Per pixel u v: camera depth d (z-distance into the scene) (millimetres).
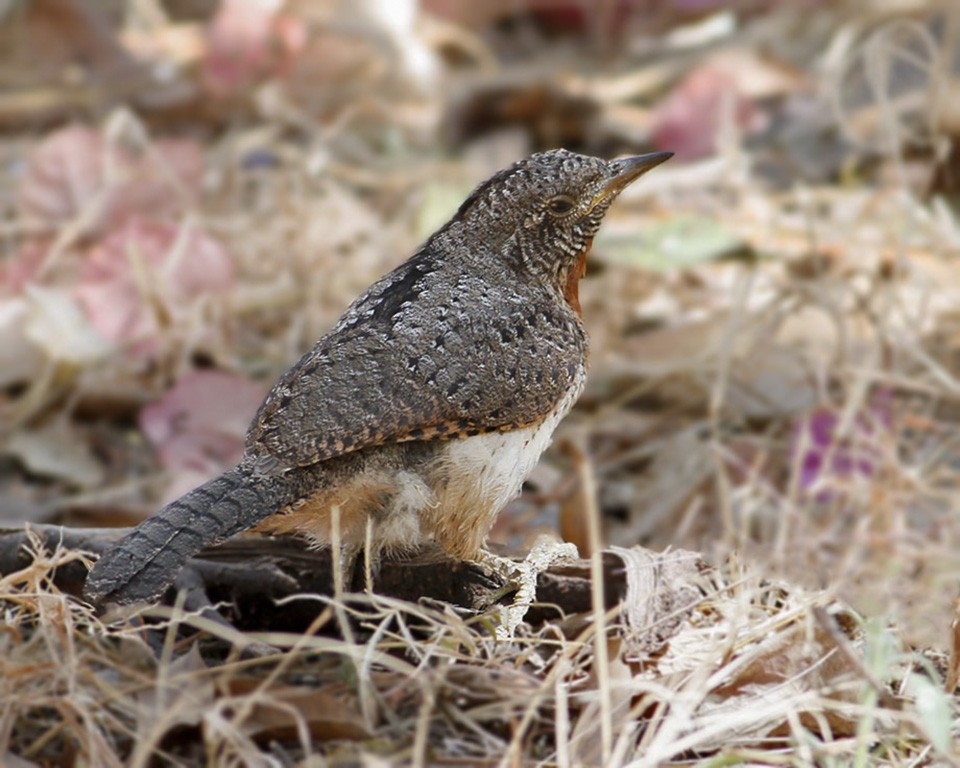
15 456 11609
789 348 12172
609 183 8383
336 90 17500
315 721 6590
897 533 9719
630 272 13797
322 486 7375
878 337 11406
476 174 15797
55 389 12234
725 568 8602
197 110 17219
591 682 7012
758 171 15758
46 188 14156
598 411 12203
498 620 7703
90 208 13367
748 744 6926
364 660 6719
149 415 11695
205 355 12836
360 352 7543
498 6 19234
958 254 13383
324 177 15570
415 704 6828
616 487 11195
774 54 17703
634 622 7484
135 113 17203
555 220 8320
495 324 7844
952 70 16000
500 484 7820
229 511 7055
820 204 14914
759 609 7766
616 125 16531
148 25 19703
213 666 7215
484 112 16609
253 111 17250
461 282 8039
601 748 6617
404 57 17828
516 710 6828
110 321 12555
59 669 6586
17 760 6430
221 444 11617
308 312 13336
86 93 17531
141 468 11734
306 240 13953
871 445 10484
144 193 14227
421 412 7430
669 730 6520
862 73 16344
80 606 7234
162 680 6418
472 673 6848
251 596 7855
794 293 12047
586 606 8023
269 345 13117
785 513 9867
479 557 8070
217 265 13031
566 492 10734
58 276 13625
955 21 14633
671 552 8211
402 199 15375
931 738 6508
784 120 16312
